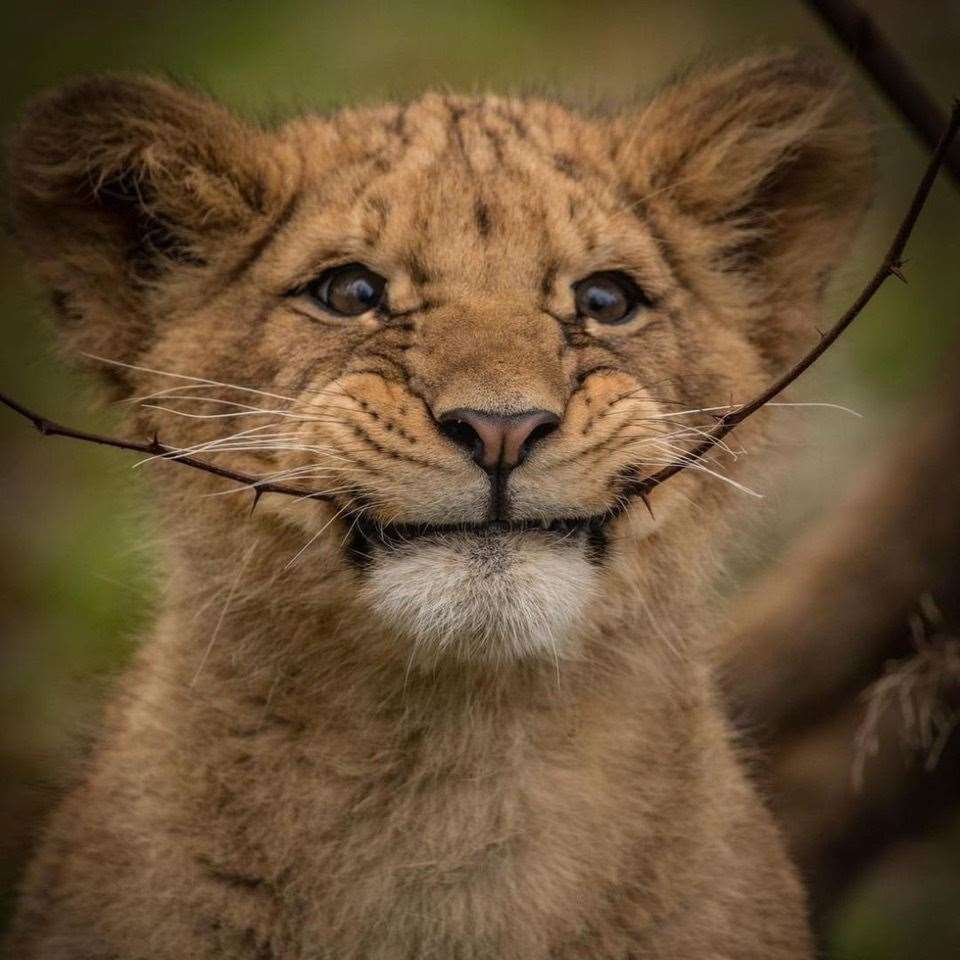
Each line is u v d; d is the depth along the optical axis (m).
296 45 15.80
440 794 8.54
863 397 14.48
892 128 12.54
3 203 9.21
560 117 9.73
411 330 8.45
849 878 12.83
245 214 9.04
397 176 8.84
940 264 14.89
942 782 12.73
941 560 12.72
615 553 8.55
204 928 8.44
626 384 8.54
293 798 8.50
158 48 15.88
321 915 8.44
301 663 8.59
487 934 8.51
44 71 15.63
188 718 8.66
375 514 8.22
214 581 8.79
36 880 9.26
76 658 13.28
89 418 10.82
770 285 9.79
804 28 16.42
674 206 9.52
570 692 8.64
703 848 8.87
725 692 11.47
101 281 9.23
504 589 8.17
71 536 14.12
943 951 12.86
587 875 8.55
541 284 8.66
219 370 8.84
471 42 15.93
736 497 9.35
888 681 11.29
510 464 7.98
